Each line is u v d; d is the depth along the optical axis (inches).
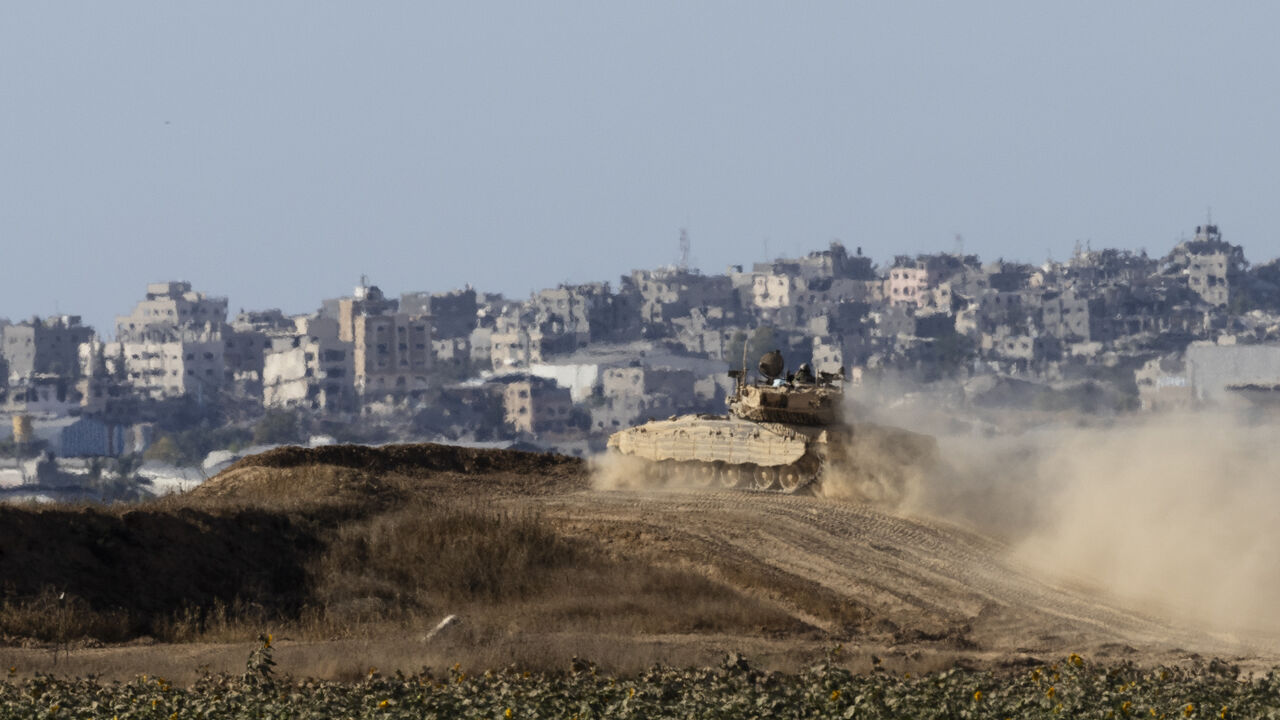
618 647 4928.6
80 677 4453.7
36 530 5757.9
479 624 5388.8
